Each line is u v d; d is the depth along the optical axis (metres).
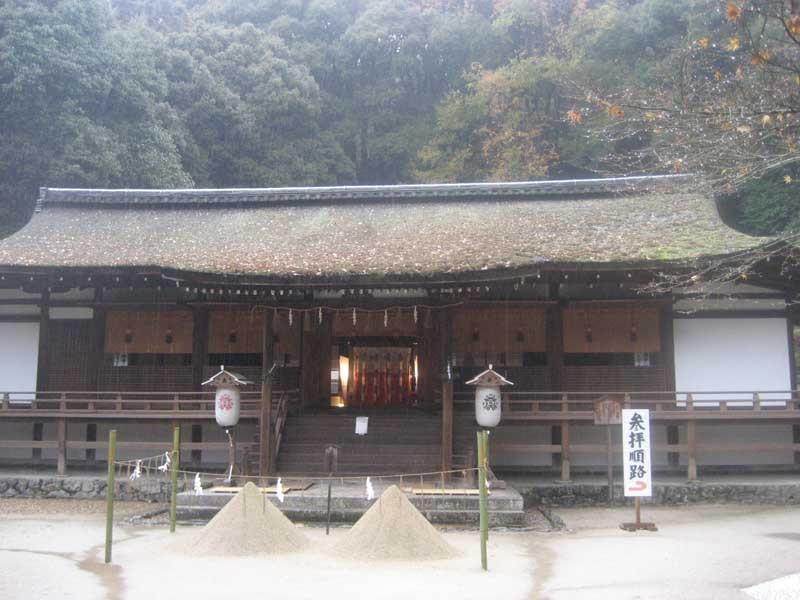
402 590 9.28
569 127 42.34
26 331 21.12
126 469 20.03
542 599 8.89
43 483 18.52
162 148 39.53
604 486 17.81
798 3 9.40
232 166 49.75
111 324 20.84
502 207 24.11
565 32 45.06
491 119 45.59
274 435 18.28
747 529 14.18
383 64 57.88
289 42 60.16
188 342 20.75
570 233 20.88
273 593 9.09
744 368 19.64
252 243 22.11
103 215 25.00
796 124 10.13
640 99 12.24
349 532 11.89
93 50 36.12
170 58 48.34
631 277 18.67
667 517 15.87
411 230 22.42
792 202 28.58
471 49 54.31
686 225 20.86
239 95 51.53
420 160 50.66
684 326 19.95
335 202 25.16
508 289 19.64
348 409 21.20
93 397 20.55
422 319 21.58
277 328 20.98
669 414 18.09
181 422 19.41
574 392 18.81
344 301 18.47
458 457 17.83
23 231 23.25
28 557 11.41
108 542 11.07
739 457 19.80
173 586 9.48
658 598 8.91
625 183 22.83
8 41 33.69
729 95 10.58
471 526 14.62
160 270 18.17
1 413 19.16
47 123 34.19
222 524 11.95
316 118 56.19
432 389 21.02
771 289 19.78
